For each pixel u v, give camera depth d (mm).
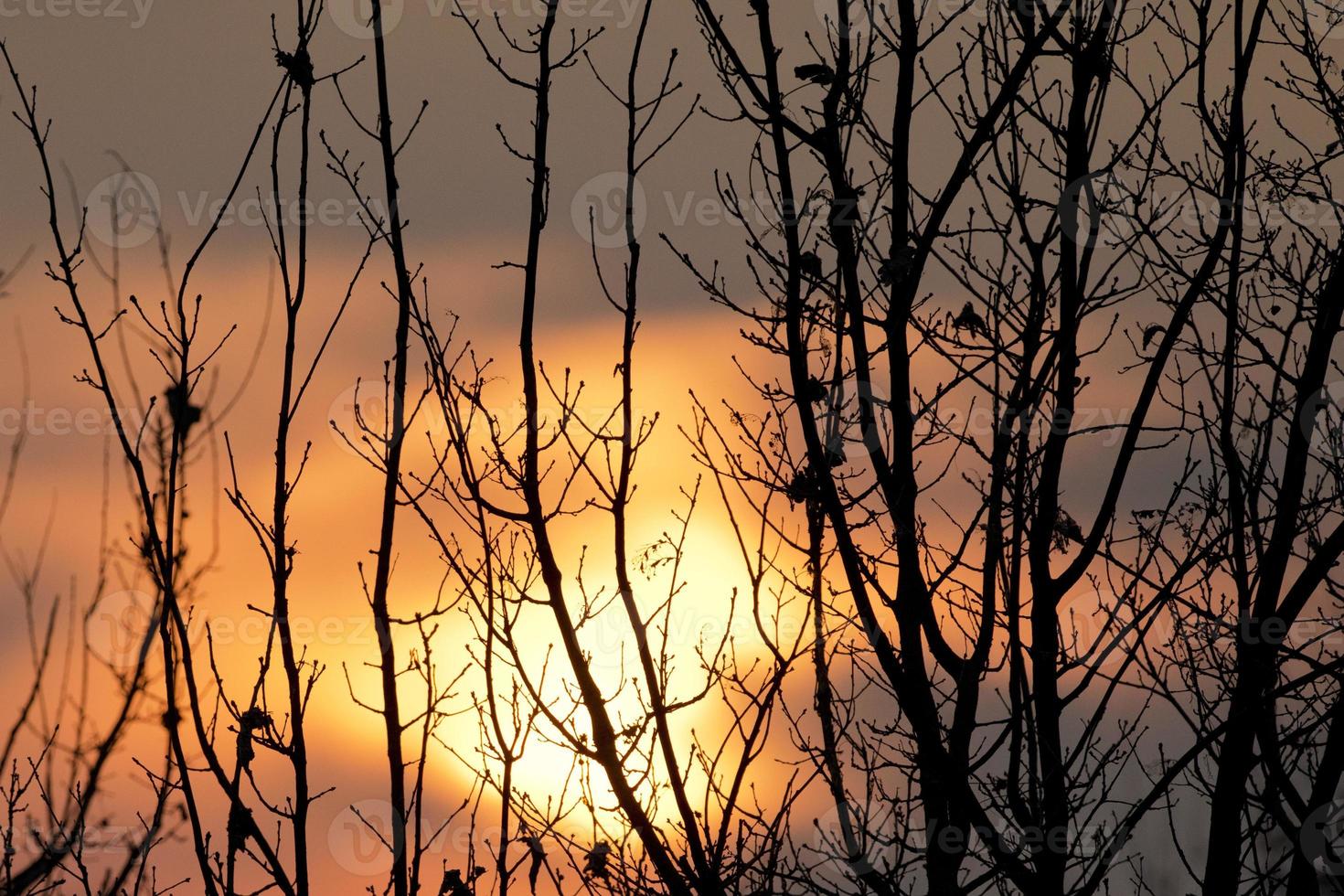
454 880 15477
